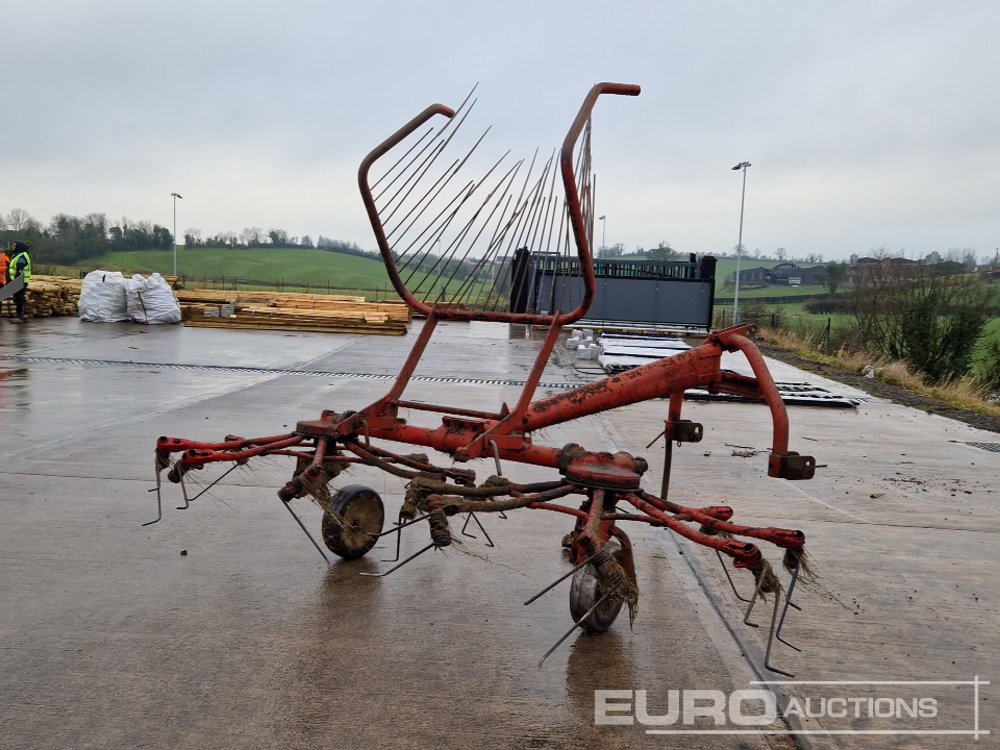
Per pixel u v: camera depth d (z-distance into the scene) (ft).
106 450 27.40
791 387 52.54
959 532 22.11
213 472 25.14
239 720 11.28
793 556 12.86
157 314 81.61
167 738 10.78
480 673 12.95
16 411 34.01
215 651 13.33
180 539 18.90
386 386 45.73
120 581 16.21
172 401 38.14
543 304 82.02
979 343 73.46
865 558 19.62
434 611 15.33
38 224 317.42
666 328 91.91
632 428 36.47
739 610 16.01
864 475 28.81
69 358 52.90
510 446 15.29
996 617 16.21
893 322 76.84
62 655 13.01
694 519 13.62
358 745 10.78
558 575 17.49
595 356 65.62
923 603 16.81
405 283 16.99
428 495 13.42
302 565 17.52
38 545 18.11
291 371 51.39
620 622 15.20
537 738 11.16
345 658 13.26
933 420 43.09
